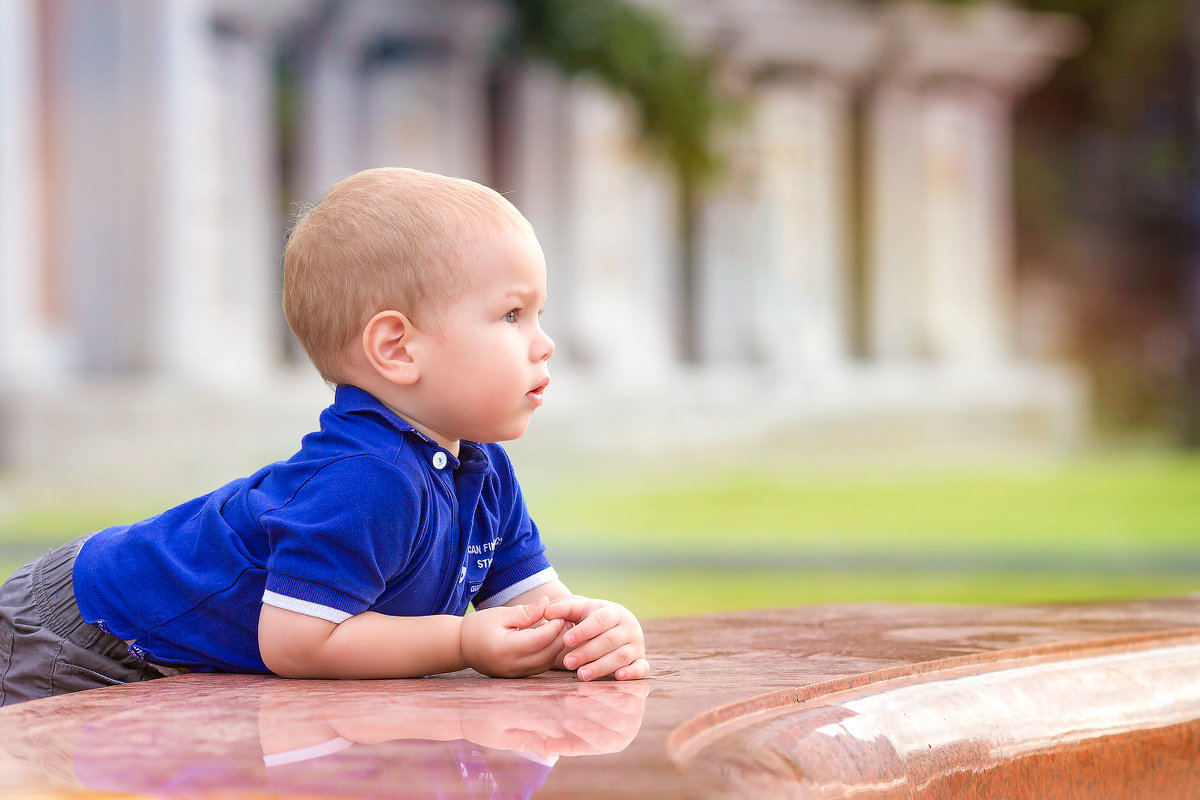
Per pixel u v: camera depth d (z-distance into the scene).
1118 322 43.28
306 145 26.88
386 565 1.90
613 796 1.05
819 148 31.36
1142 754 1.99
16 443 19.83
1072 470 28.77
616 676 1.84
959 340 32.50
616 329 27.88
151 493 19.48
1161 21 40.94
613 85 25.69
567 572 12.37
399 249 1.98
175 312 22.30
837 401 29.80
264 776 1.12
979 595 10.60
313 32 26.20
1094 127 43.25
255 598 2.03
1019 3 40.47
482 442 2.11
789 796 1.33
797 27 30.14
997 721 1.83
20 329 21.36
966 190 33.00
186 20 22.41
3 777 1.13
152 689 1.73
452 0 25.64
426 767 1.16
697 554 13.51
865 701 1.72
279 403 22.12
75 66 22.23
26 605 2.21
